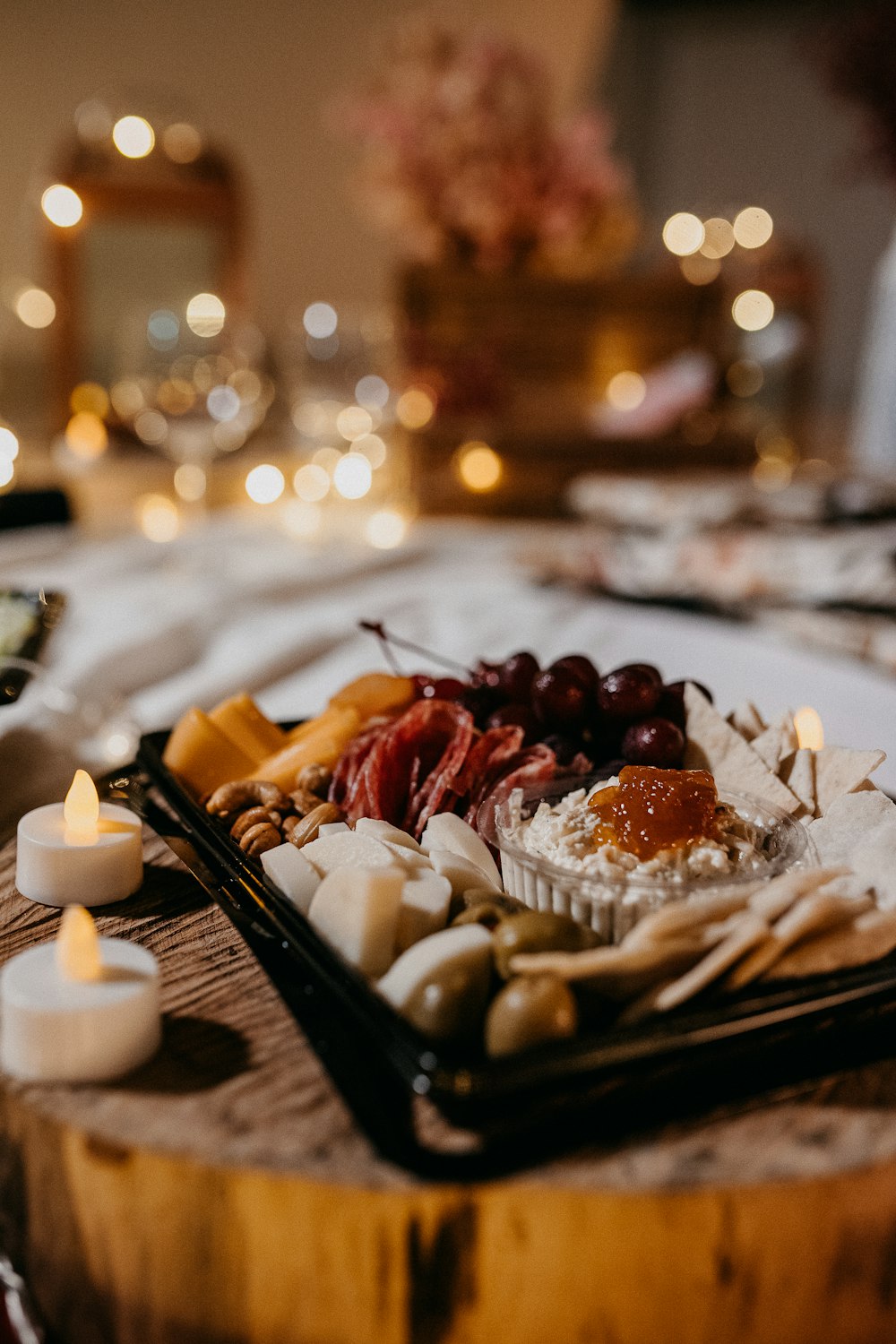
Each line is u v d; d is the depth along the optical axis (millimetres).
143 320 2996
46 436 3473
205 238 3105
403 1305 632
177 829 1037
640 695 1006
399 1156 619
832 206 6090
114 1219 656
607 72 6047
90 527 2715
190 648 1840
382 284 4305
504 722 1057
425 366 2836
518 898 858
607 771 966
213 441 2547
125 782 1125
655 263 5859
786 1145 638
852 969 731
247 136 4043
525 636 1837
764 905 736
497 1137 632
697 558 2043
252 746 1084
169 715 1536
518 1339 642
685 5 6012
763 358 3143
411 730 1011
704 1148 633
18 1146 686
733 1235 621
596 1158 623
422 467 2854
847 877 805
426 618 1965
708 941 707
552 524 2863
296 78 4012
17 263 3889
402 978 696
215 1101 668
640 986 706
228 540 2539
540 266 2965
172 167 3057
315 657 1796
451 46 2838
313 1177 607
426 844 900
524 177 2801
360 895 742
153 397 2834
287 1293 643
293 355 2832
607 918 783
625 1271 625
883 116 2479
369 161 2957
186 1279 656
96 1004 673
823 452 3396
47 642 1418
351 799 973
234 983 796
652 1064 656
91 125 3074
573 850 829
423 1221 612
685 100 6254
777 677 1650
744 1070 697
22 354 3893
